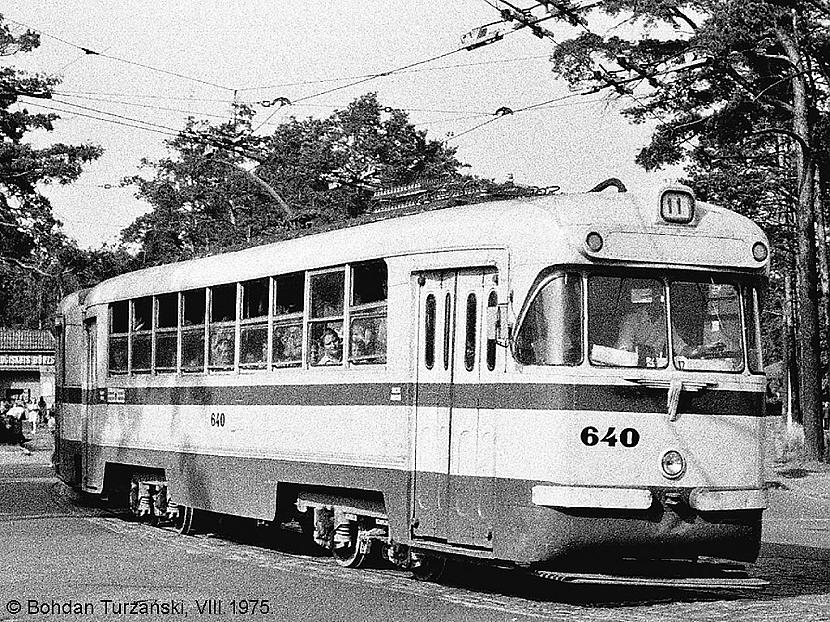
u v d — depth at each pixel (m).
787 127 34.28
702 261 11.38
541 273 11.16
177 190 59.75
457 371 11.88
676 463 11.07
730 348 11.52
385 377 12.74
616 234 11.11
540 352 11.11
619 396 11.00
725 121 33.50
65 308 21.69
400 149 53.59
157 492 18.20
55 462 22.36
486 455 11.45
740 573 11.30
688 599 11.59
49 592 11.76
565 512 10.80
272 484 14.67
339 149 53.38
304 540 16.59
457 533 11.74
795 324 51.94
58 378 22.02
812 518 21.77
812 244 33.47
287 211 26.59
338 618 10.41
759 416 11.55
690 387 11.13
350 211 48.28
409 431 12.38
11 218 49.31
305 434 14.03
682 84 32.50
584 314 11.05
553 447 10.91
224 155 46.12
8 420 51.47
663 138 34.06
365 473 12.98
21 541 16.36
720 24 30.52
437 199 13.51
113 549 15.47
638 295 11.23
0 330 70.69
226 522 17.88
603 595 11.81
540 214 11.30
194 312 16.62
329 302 13.76
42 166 47.41
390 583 12.59
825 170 34.72
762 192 44.19
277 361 14.70
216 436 15.90
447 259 12.05
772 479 28.53
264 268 14.97
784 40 31.92
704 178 42.91
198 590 11.98
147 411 17.80
